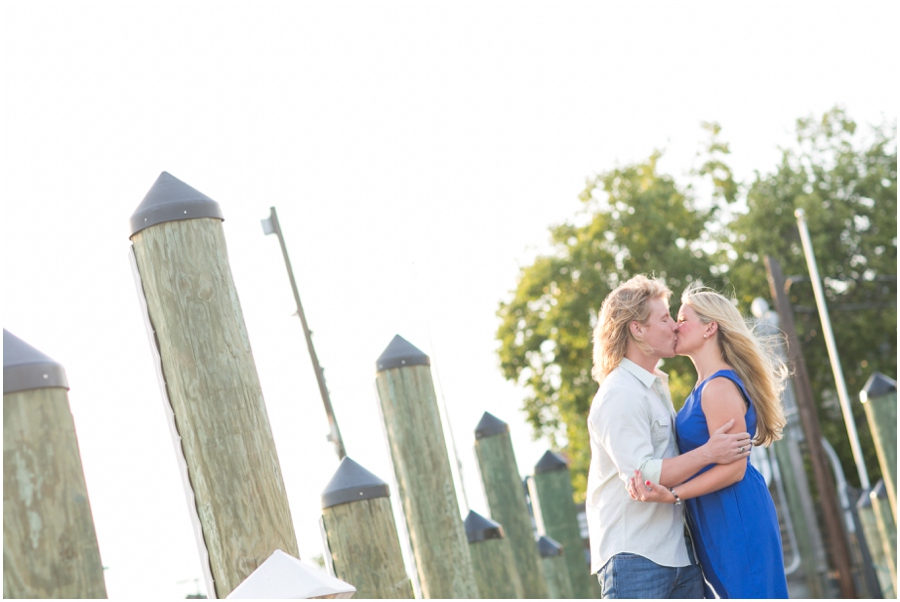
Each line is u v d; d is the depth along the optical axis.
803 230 35.53
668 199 36.41
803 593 27.16
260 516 5.04
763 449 28.47
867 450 38.59
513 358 35.75
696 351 5.78
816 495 37.12
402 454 7.71
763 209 38.66
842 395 33.72
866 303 39.38
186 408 5.05
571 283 35.75
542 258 36.31
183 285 5.10
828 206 39.38
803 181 39.28
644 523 5.45
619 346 5.70
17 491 4.02
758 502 5.49
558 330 34.88
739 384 5.57
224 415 5.05
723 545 5.45
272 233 13.70
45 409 4.10
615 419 5.44
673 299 35.59
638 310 5.67
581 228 36.50
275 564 4.02
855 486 38.50
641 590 5.39
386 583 6.49
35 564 4.00
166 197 5.18
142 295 5.27
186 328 5.07
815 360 39.19
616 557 5.46
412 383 7.78
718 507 5.48
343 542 6.55
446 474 7.72
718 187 38.41
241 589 3.95
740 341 5.70
